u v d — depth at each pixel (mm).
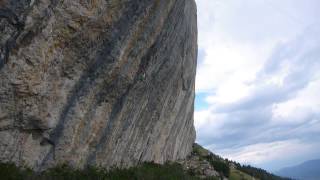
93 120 29656
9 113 21984
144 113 40469
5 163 22203
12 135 22719
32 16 20766
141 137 42812
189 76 58312
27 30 20859
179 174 52469
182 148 76375
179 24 40688
